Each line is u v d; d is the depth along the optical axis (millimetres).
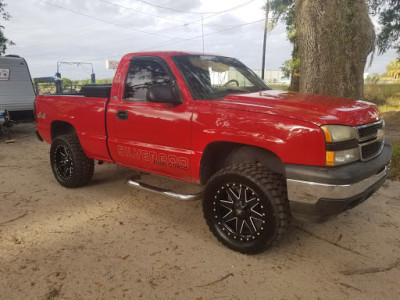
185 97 3301
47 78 20125
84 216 3867
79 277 2684
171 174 3584
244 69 4215
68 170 4758
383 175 3053
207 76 3559
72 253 3047
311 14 6141
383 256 2979
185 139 3270
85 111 4242
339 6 5949
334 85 6160
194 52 3893
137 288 2547
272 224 2768
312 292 2496
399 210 3955
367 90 19531
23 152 7480
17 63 10539
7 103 10281
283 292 2502
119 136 3900
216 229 3139
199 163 3209
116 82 3947
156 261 2918
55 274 2719
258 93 3527
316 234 3406
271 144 2717
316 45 6160
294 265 2855
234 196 2986
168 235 3402
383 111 13727
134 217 3840
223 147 3279
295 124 2633
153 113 3494
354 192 2604
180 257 2982
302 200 2641
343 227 3551
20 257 2979
